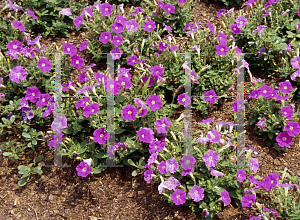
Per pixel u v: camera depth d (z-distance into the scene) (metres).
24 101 3.04
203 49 3.30
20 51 3.17
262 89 3.08
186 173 2.82
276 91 3.07
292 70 3.20
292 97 3.19
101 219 2.90
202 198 2.78
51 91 3.16
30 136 3.04
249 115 3.16
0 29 3.35
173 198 2.79
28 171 2.98
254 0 3.41
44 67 3.09
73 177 3.00
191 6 3.58
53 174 3.01
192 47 3.26
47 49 3.27
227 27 3.45
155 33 3.33
